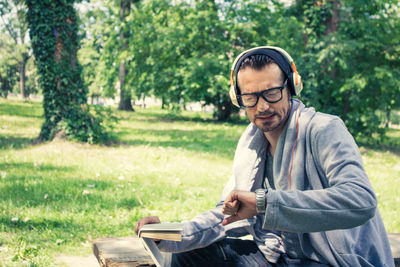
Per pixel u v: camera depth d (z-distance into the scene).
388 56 14.10
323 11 14.12
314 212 1.36
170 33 19.64
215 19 19.72
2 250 3.42
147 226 1.68
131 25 20.75
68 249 3.57
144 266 2.03
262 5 19.50
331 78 14.20
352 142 1.57
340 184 1.42
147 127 16.28
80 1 11.30
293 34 15.99
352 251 1.59
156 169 7.61
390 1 13.99
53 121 10.25
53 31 10.04
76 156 8.66
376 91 14.10
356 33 14.52
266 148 1.89
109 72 28.14
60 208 4.75
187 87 18.80
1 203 4.73
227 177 7.27
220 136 13.77
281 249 1.84
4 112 19.94
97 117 10.80
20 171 6.68
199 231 1.87
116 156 8.90
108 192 5.62
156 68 20.09
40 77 10.26
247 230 1.97
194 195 5.78
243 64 1.64
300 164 1.64
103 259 2.11
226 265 1.90
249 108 1.65
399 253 2.37
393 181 7.50
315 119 1.64
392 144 14.94
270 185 1.88
